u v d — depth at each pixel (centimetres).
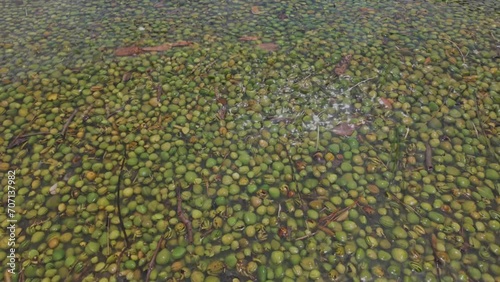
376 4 342
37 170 217
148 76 269
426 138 233
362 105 250
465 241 189
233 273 179
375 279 177
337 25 315
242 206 203
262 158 224
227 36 303
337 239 189
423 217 198
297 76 268
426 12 330
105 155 224
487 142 231
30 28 312
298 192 209
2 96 252
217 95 257
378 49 289
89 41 297
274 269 180
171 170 218
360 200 205
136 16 327
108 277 177
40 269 180
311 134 236
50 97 253
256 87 261
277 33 306
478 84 263
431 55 283
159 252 185
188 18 325
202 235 191
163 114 247
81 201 204
